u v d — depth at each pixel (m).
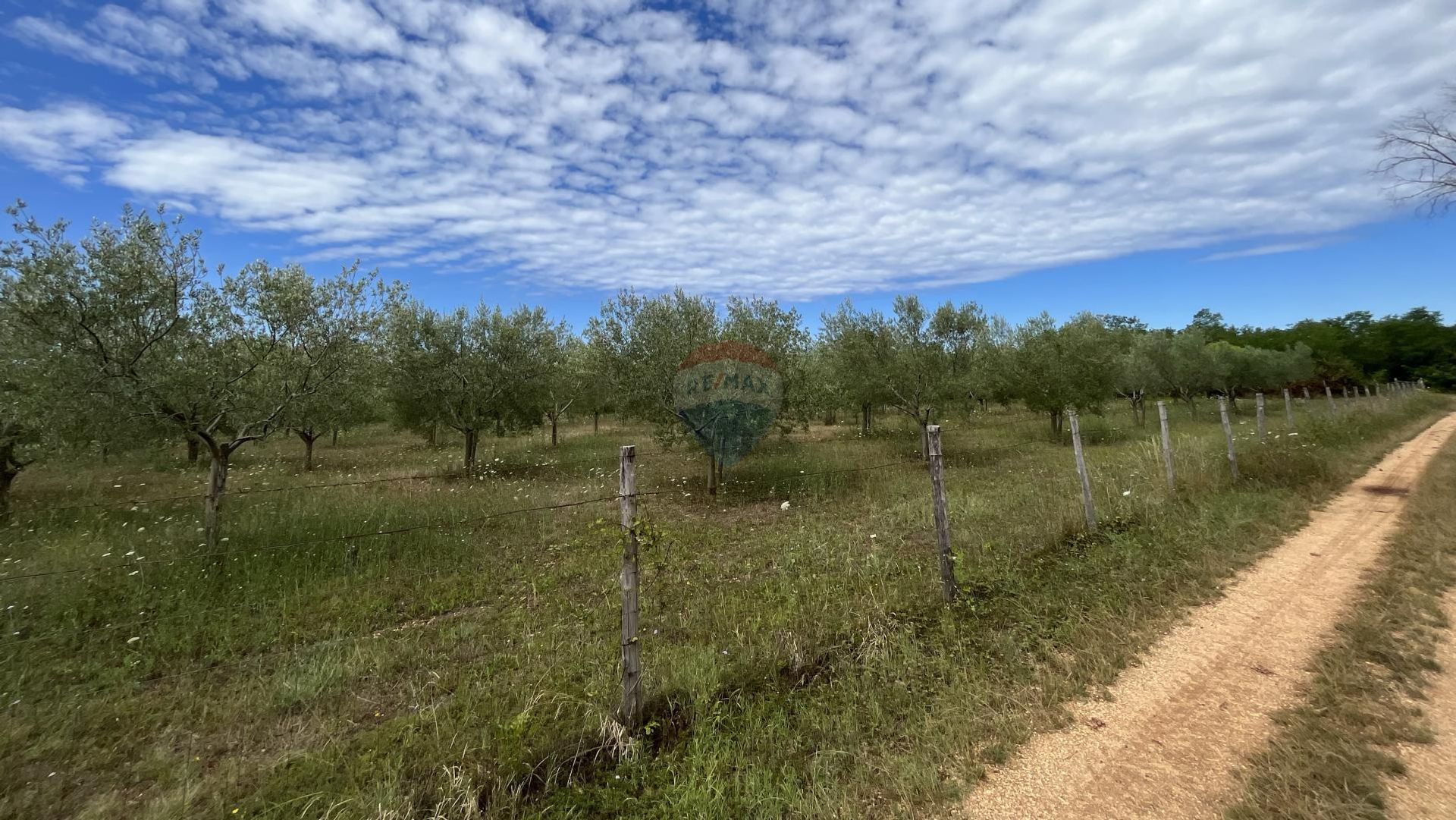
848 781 3.06
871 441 20.12
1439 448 13.59
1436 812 2.59
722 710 3.73
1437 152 9.12
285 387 7.95
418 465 16.45
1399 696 3.52
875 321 15.75
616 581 6.52
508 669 4.55
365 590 6.33
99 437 6.82
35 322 6.21
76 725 3.81
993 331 25.50
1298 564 5.94
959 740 3.30
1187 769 2.99
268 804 3.04
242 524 8.19
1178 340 28.83
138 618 5.43
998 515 8.51
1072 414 7.46
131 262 6.50
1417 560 5.74
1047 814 2.74
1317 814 2.60
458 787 2.91
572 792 3.05
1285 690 3.67
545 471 14.88
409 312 14.33
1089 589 5.43
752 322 12.52
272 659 4.86
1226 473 9.69
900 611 5.20
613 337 12.70
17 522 8.42
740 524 9.34
